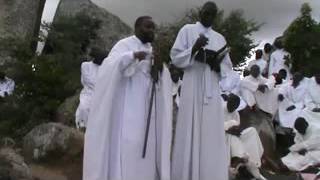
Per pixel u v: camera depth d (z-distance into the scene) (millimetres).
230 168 10523
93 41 24219
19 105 17391
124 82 7762
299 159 11805
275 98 14758
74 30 23203
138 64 7770
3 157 9508
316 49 19391
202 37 7996
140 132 7676
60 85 18234
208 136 8234
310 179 10508
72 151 11539
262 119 13930
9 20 24203
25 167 9656
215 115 8305
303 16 19531
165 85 7887
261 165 11742
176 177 8195
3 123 16203
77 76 19328
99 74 7742
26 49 20062
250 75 14594
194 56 8195
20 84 18266
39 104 17734
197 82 8289
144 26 7914
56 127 11977
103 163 7543
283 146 14445
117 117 7719
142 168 7645
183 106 8297
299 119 12180
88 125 7660
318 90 15414
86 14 25016
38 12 25125
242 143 10797
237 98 11859
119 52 7828
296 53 19562
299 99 15375
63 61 20078
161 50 7895
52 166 11531
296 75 15602
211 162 8195
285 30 20359
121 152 7633
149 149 7727
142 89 7777
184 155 8164
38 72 18250
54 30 22875
